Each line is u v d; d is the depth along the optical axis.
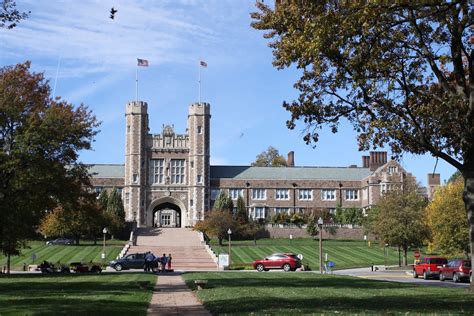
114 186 93.31
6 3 16.58
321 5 18.27
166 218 117.88
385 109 21.53
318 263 61.41
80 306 16.58
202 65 94.88
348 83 21.34
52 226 70.00
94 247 71.38
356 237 88.31
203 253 66.62
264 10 21.53
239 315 14.57
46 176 35.94
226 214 80.19
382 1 17.17
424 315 14.00
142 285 24.64
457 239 49.88
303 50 18.83
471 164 20.80
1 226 35.44
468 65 21.52
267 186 98.69
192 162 94.25
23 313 14.80
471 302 17.80
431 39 20.78
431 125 22.17
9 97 36.97
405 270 53.31
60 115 37.16
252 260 62.62
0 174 36.28
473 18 18.45
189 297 21.06
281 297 19.98
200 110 95.19
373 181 95.06
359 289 24.23
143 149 94.19
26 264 57.38
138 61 84.81
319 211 93.88
